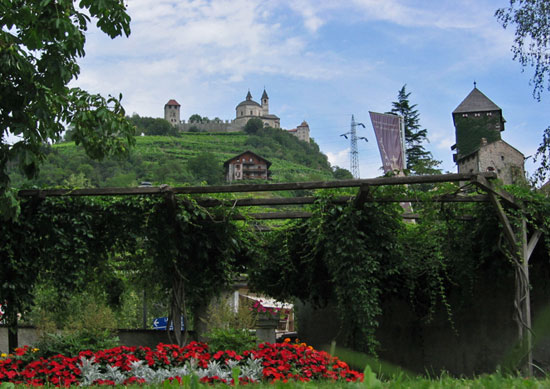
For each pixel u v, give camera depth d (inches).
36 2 260.5
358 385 96.9
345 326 362.3
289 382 134.0
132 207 351.3
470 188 352.8
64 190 333.7
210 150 4347.9
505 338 443.5
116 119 338.0
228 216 360.5
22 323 477.1
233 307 339.6
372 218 358.6
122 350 292.0
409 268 407.2
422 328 485.4
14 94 271.3
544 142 500.1
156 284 412.8
